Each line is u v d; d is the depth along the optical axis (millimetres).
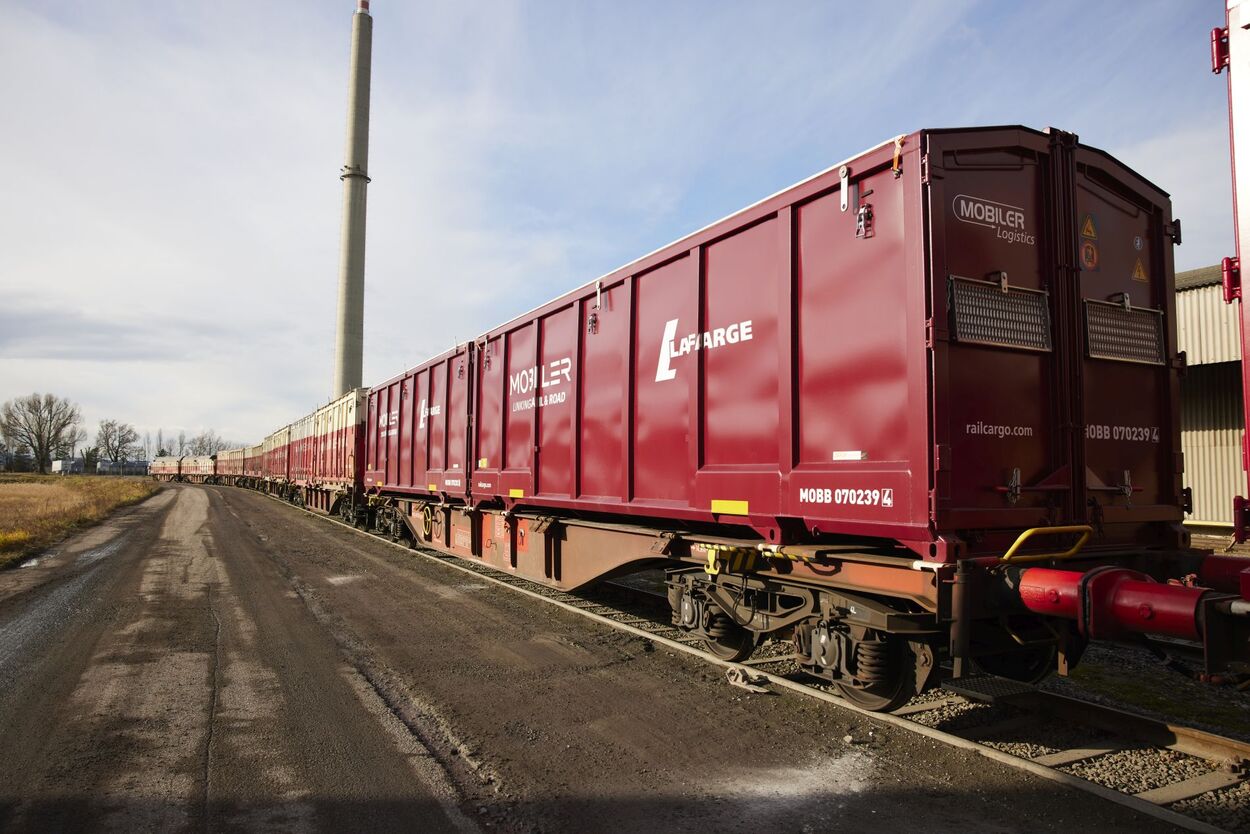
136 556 13938
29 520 21438
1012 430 4242
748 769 4027
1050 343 4395
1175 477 5035
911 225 4051
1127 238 5016
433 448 12633
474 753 4262
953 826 3367
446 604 8883
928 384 3898
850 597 4562
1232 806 3539
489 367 10242
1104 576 3531
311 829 3350
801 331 4840
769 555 5059
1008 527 4145
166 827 3355
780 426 4914
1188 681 5680
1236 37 3502
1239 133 3479
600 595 9641
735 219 5453
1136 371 4965
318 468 26188
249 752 4262
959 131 4133
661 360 6328
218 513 27062
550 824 3412
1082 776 3895
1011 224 4367
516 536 9539
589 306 7594
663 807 3588
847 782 3848
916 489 3910
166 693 5363
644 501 6500
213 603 8938
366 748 4332
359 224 50094
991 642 4395
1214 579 4281
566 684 5609
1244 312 3502
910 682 4469
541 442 8555
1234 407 16453
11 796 3674
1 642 6973
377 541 16312
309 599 9219
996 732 4570
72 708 5023
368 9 51156
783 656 6391
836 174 4590
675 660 6293
